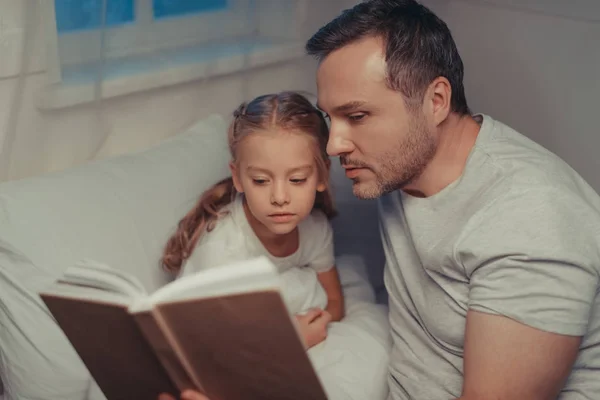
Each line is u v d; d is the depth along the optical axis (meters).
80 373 1.24
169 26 1.72
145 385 1.01
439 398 1.25
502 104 1.85
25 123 1.43
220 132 1.66
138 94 1.64
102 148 1.59
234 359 0.89
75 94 1.48
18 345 1.24
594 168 1.69
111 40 1.61
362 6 1.15
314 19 1.93
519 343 1.06
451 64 1.17
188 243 1.39
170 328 0.88
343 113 1.14
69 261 1.28
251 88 1.86
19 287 1.24
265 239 1.41
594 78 1.64
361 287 1.60
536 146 1.24
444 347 1.25
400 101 1.12
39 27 1.39
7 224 1.27
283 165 1.26
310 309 1.41
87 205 1.35
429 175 1.21
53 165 1.50
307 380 0.88
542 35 1.73
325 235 1.50
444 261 1.18
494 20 1.82
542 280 1.06
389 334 1.45
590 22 1.63
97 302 0.90
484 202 1.15
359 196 1.21
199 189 1.52
